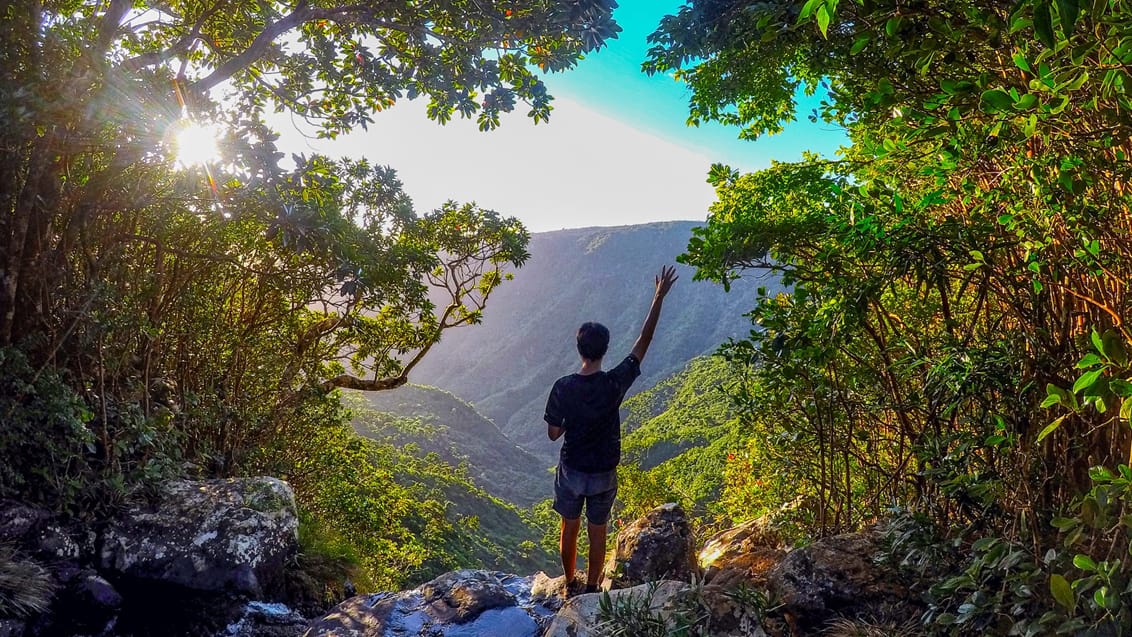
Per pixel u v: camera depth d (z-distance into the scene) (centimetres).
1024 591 245
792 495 653
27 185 509
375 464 1630
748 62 547
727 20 401
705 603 323
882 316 417
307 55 849
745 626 314
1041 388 289
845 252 332
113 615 414
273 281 855
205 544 474
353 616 402
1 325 506
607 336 395
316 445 1127
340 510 1111
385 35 845
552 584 449
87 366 561
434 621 390
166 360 732
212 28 823
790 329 353
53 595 403
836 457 512
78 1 707
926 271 296
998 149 243
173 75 584
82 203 564
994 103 182
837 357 414
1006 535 281
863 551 345
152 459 529
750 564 463
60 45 510
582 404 392
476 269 1234
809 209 380
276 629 445
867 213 294
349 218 955
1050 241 253
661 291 400
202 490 521
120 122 511
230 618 443
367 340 1177
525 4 666
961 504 314
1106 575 203
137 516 484
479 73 772
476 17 728
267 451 900
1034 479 292
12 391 470
